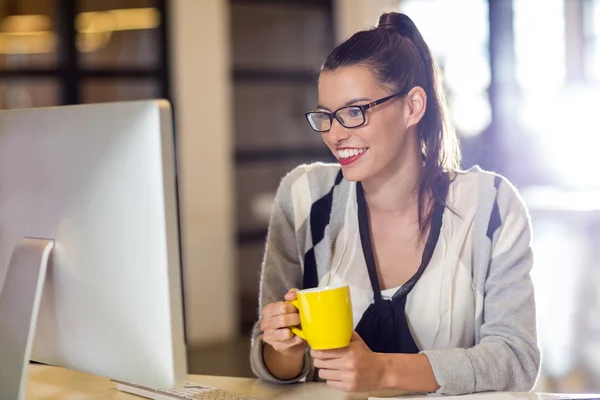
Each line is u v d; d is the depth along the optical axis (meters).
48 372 1.79
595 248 5.39
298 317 1.42
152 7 5.37
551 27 6.05
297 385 1.65
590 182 6.03
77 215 1.27
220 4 5.62
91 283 1.27
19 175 1.37
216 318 5.66
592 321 4.88
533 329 1.62
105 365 1.29
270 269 1.81
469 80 6.10
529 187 6.06
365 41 1.60
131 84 5.34
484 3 6.02
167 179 1.16
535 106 6.07
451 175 1.74
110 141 1.21
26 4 4.98
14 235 1.39
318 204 1.78
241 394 1.58
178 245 1.19
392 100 1.59
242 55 5.85
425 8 6.24
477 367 1.50
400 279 1.71
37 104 5.05
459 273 1.67
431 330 1.66
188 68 5.50
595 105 6.04
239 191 5.86
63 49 5.09
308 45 6.21
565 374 4.08
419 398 1.47
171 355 1.19
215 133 5.63
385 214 1.71
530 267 1.67
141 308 1.21
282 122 6.12
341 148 1.59
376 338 1.67
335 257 1.75
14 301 1.34
